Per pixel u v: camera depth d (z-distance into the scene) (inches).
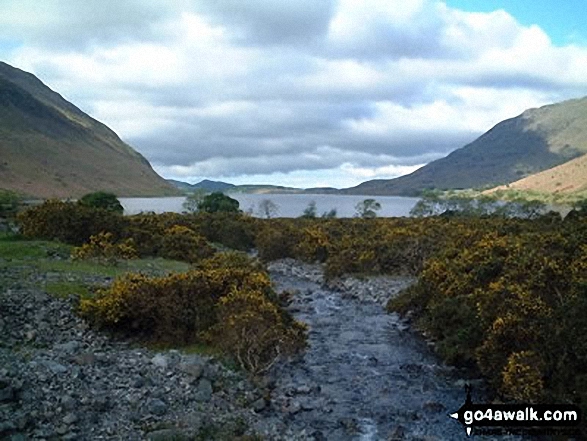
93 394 623.8
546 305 776.3
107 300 878.4
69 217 1758.1
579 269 829.2
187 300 907.4
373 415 732.7
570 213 2476.6
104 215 1900.8
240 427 621.0
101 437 542.6
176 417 615.2
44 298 912.3
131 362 749.3
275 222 3169.3
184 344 872.9
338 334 1171.9
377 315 1360.7
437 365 953.5
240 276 1018.7
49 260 1316.4
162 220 2566.4
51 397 593.0
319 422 700.7
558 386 673.0
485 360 805.9
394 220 3179.1
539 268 878.4
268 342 820.0
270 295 1018.7
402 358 999.6
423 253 1812.3
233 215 3142.2
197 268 1316.4
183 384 705.6
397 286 1646.2
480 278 1033.5
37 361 673.6
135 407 615.2
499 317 791.1
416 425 702.5
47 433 526.0
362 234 2493.8
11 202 3693.4
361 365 954.1
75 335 828.0
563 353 676.7
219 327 846.5
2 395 560.7
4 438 501.4
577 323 670.5
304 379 866.8
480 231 1729.8
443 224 2373.3
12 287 951.0
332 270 1859.0
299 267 2167.8
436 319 1043.3
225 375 765.3
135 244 1739.7
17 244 1488.7
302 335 931.3
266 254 2356.1
